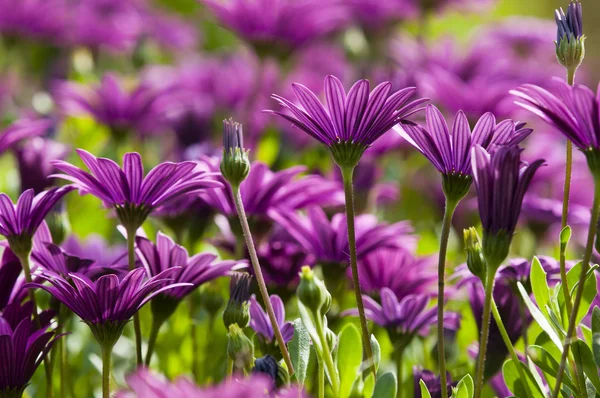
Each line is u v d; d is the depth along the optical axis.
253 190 1.11
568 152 1.00
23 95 2.17
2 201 1.00
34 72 2.13
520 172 0.95
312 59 2.06
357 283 0.98
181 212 1.16
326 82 0.97
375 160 1.33
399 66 1.79
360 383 0.96
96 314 0.97
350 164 0.98
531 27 2.33
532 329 1.08
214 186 1.02
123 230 1.04
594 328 0.97
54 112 1.64
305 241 1.10
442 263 0.97
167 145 1.69
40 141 1.20
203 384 1.12
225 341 1.14
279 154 1.55
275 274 1.11
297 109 0.98
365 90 0.97
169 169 1.00
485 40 2.27
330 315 1.11
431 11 2.01
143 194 1.00
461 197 0.97
